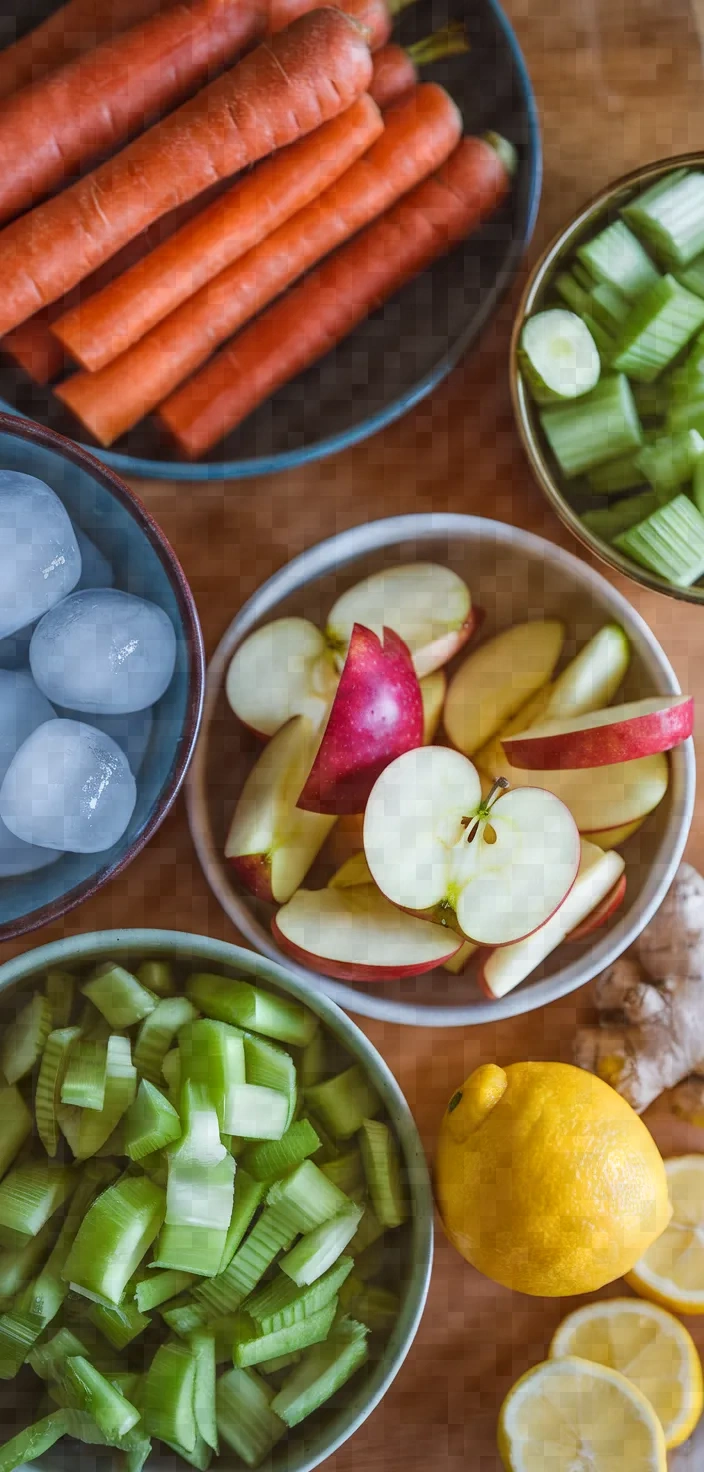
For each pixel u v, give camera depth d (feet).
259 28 2.44
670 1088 2.51
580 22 2.51
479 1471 2.46
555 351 2.40
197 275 2.45
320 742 2.37
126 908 2.48
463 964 2.46
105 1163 2.37
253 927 2.40
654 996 2.46
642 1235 2.32
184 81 2.45
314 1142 2.34
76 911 2.47
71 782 2.25
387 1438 2.46
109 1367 2.35
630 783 2.43
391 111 2.48
